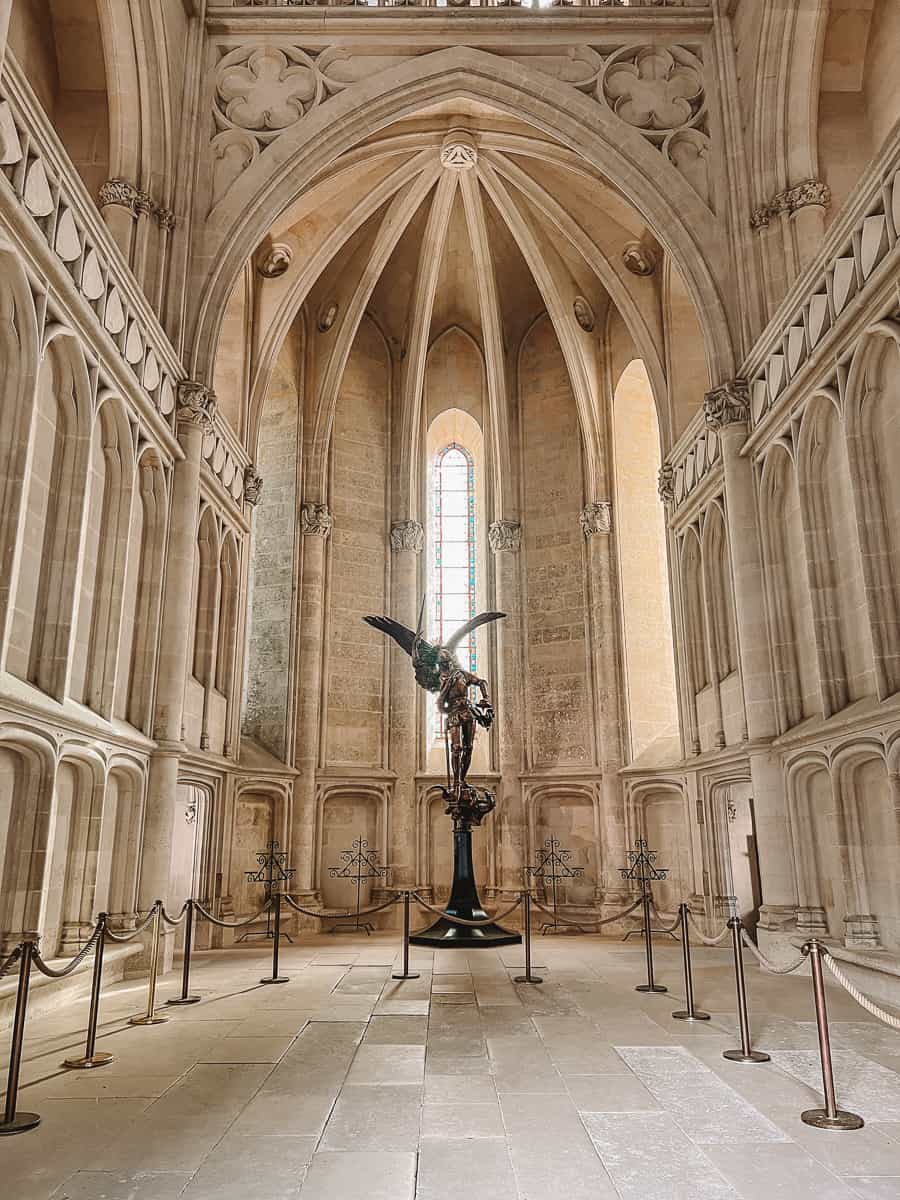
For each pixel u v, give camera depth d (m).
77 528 11.02
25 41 15.00
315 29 17.56
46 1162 5.54
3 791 9.66
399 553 23.25
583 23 17.67
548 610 22.83
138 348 13.21
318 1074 7.54
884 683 10.84
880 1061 7.96
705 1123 6.29
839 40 15.94
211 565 17.55
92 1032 7.93
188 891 16.70
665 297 20.44
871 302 10.76
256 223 16.64
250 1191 5.12
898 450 10.96
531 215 22.00
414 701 22.38
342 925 20.38
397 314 24.75
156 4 15.03
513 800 21.55
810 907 13.20
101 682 12.28
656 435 23.06
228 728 18.52
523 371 24.66
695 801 17.92
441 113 19.73
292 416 22.66
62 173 10.18
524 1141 5.93
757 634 14.55
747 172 16.30
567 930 20.02
